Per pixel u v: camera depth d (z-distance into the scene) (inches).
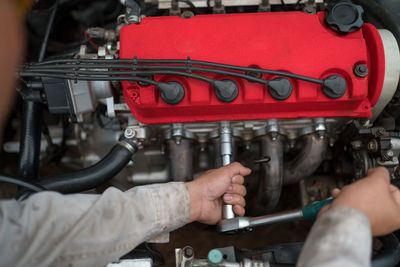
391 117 48.0
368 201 27.3
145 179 52.9
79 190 43.2
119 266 36.1
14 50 20.0
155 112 41.6
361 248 22.9
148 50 40.6
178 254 37.7
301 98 39.7
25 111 47.4
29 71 39.7
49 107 43.6
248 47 40.2
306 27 40.9
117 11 61.2
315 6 45.4
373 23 47.5
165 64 40.3
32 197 29.6
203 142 45.5
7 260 26.2
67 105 43.4
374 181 28.7
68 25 69.2
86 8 62.8
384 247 37.5
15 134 63.5
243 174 40.2
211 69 38.2
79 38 68.7
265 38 40.5
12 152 67.1
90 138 51.2
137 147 44.1
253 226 38.1
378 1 48.1
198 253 53.5
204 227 48.1
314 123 43.0
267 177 44.6
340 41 40.2
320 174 54.2
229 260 36.8
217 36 40.8
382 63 39.8
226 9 47.7
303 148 45.1
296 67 39.6
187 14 43.9
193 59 40.1
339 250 22.5
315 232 24.5
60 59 40.9
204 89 39.5
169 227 35.1
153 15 49.8
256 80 38.3
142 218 32.9
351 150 48.3
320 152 44.5
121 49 40.9
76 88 42.6
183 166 44.8
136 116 42.4
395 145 42.6
